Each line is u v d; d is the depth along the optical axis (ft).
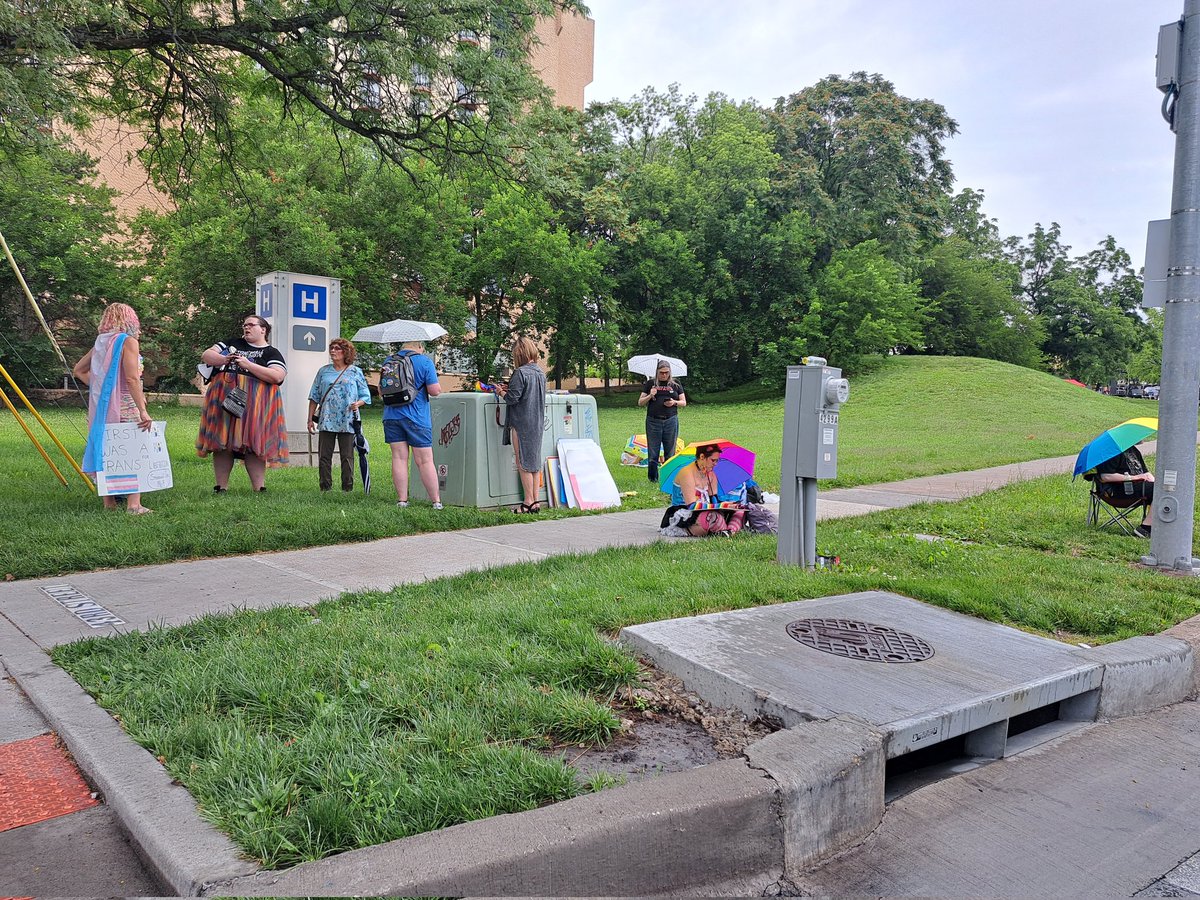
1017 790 10.83
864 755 9.61
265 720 10.25
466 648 12.68
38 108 29.73
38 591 16.83
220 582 17.97
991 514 28.91
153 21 34.86
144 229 96.99
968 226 207.10
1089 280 218.79
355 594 16.66
